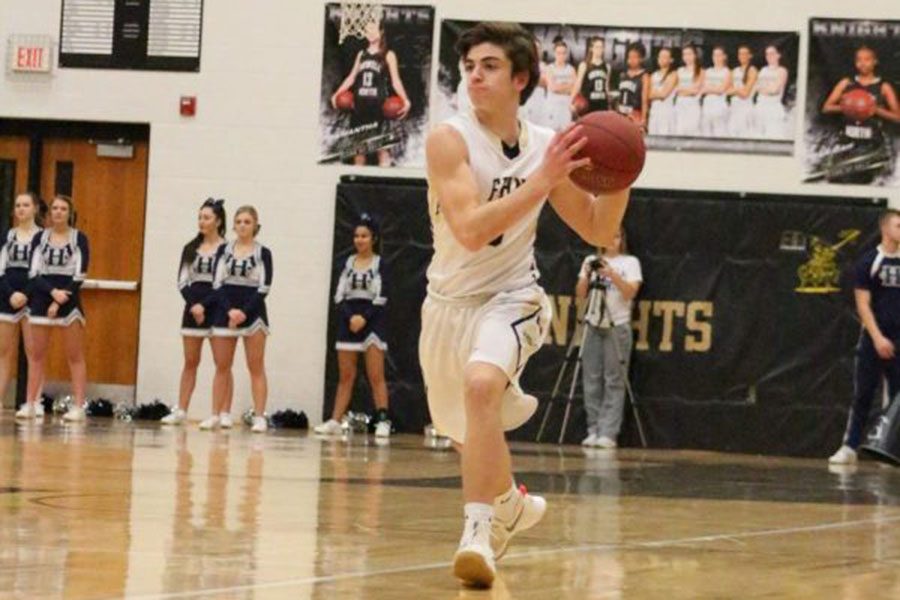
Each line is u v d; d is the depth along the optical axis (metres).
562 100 18.70
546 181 5.20
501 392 5.32
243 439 15.26
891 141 18.23
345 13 19.05
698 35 18.52
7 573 4.93
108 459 10.99
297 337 18.91
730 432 18.16
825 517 8.70
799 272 18.16
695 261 18.27
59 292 17.31
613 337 17.72
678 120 18.52
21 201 17.86
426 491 9.34
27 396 18.52
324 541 6.29
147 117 19.33
